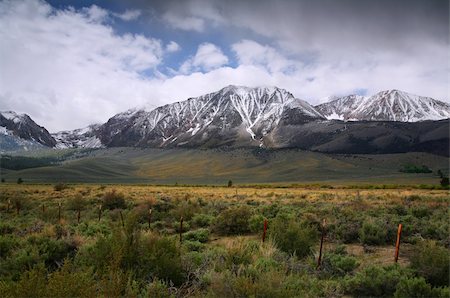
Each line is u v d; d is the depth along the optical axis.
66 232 13.03
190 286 7.53
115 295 5.95
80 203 27.86
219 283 6.53
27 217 23.14
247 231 16.86
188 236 15.27
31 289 5.46
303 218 16.52
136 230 8.37
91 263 7.76
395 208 22.44
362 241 13.73
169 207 26.53
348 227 14.97
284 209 22.19
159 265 7.64
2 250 9.74
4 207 29.12
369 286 7.82
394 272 8.16
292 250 11.21
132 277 7.24
